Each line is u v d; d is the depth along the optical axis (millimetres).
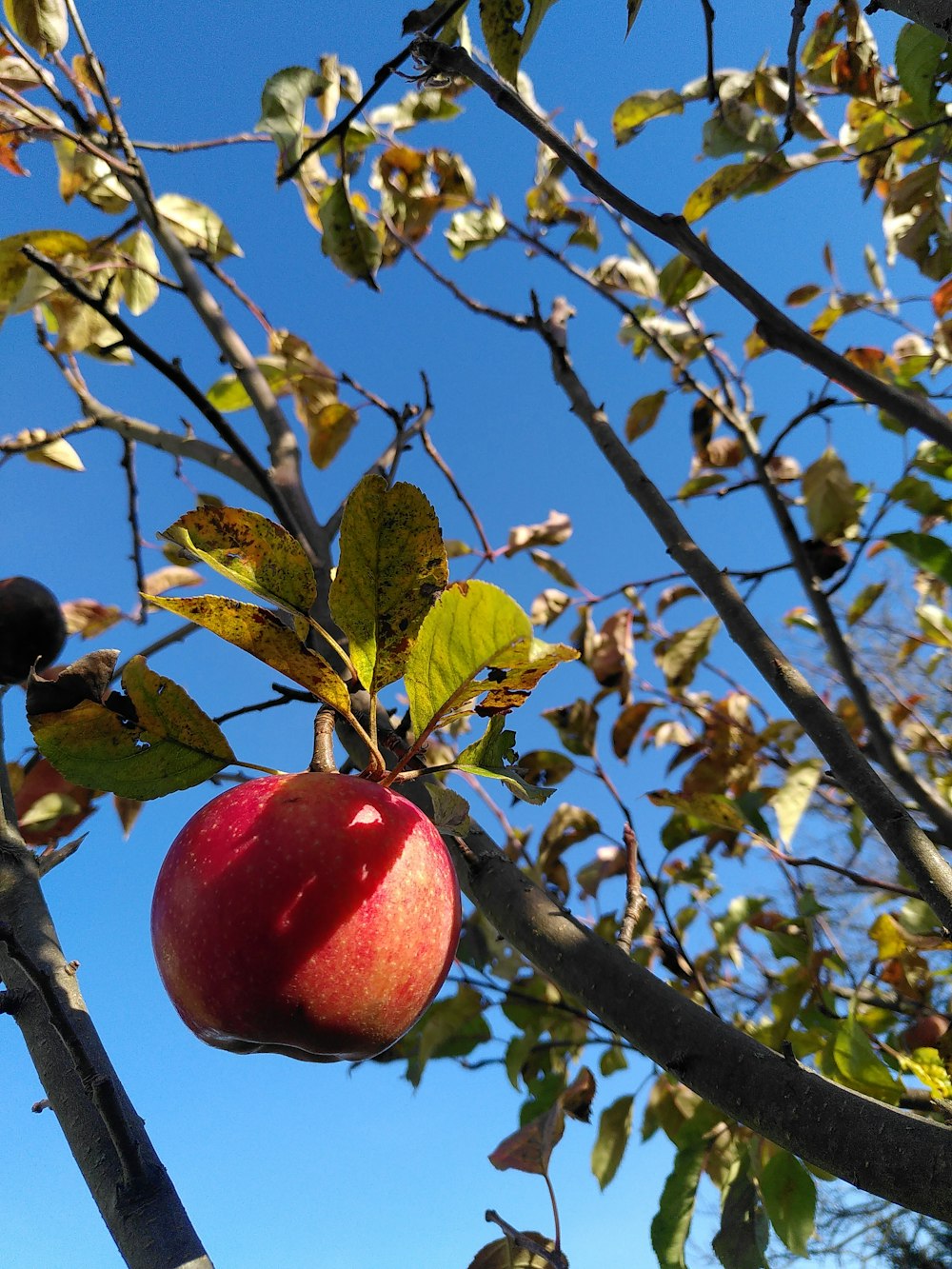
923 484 548
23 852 319
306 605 252
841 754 320
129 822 500
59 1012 242
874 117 559
